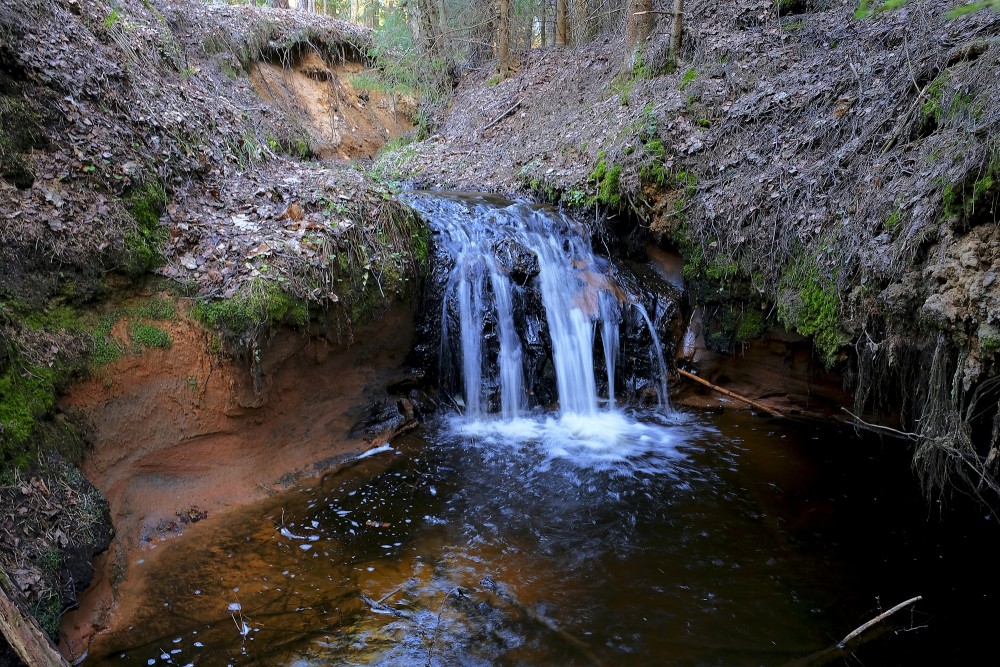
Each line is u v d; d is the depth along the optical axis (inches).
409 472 231.1
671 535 197.0
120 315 189.2
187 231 216.8
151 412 189.0
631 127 351.9
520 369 290.7
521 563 180.9
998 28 243.6
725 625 157.8
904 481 234.5
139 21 333.7
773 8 385.4
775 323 278.7
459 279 285.0
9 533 137.2
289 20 562.3
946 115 215.2
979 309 168.1
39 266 174.4
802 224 259.9
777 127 300.8
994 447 177.6
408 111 634.2
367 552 183.3
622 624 156.9
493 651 146.6
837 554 190.1
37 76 204.1
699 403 305.1
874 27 313.4
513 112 520.1
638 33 418.6
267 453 218.1
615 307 307.4
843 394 275.7
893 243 210.8
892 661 147.9
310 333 220.2
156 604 157.5
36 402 158.6
